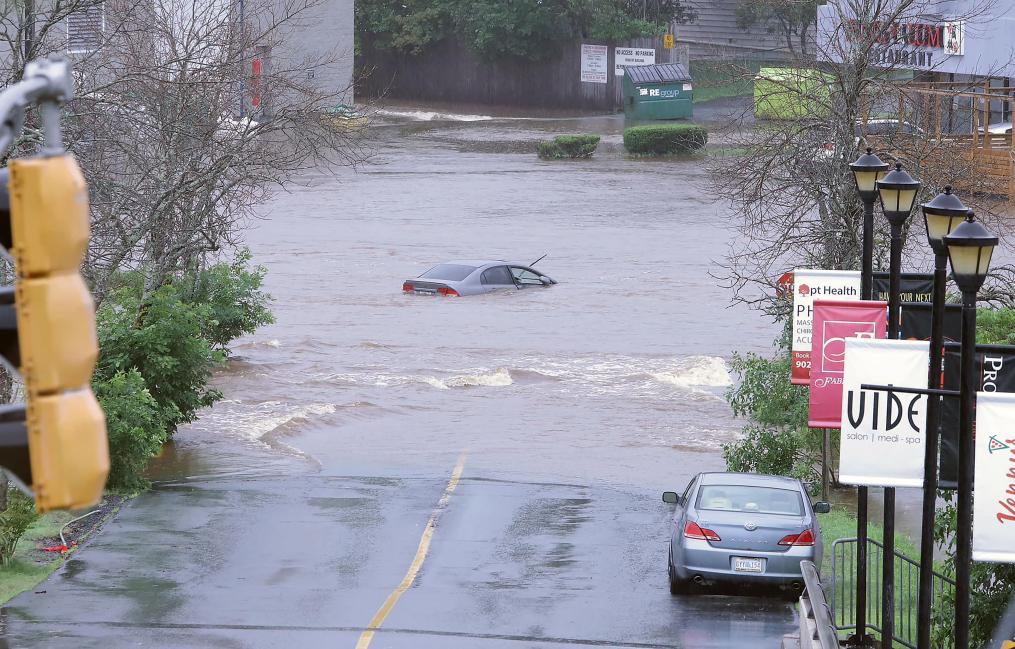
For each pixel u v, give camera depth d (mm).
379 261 157125
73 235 15219
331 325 123188
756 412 82812
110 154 79812
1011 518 35500
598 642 50844
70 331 15070
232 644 48906
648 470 80875
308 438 87438
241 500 71875
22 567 58656
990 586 48719
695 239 174000
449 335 120000
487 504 72438
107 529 65812
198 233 97188
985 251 36250
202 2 113875
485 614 54062
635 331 122188
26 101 16047
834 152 79750
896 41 82125
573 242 171500
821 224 87812
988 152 157625
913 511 76500
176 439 85938
